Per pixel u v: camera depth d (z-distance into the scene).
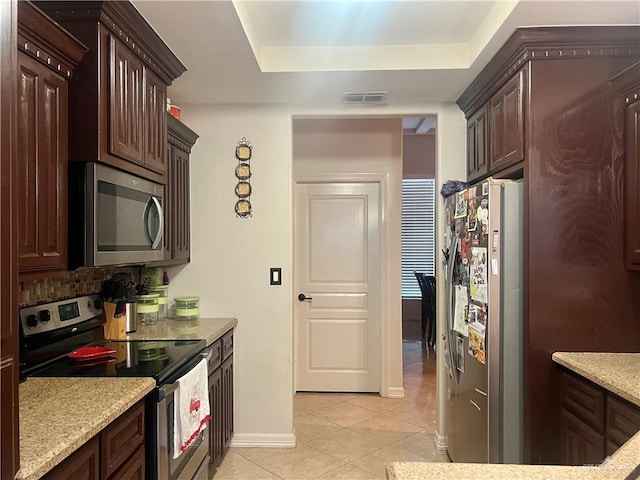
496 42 2.15
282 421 3.09
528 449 2.07
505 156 2.32
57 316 2.02
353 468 2.75
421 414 3.66
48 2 1.62
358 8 2.10
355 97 2.95
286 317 3.10
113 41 1.75
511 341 2.11
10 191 0.95
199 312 3.12
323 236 4.21
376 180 4.12
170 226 2.72
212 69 2.47
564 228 2.08
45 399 1.42
